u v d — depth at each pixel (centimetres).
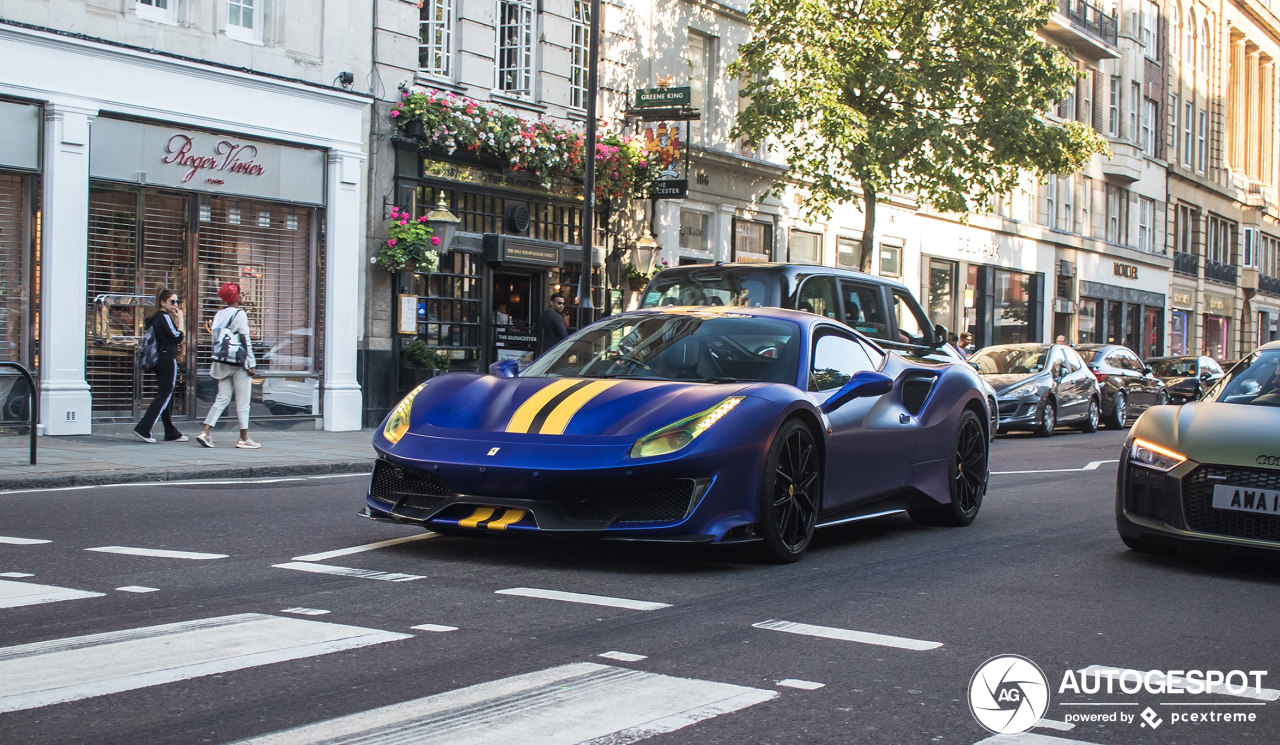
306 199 1583
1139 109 4350
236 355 1248
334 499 857
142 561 569
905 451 717
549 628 442
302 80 1548
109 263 1380
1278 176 5894
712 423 559
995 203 3491
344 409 1625
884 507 712
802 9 2023
